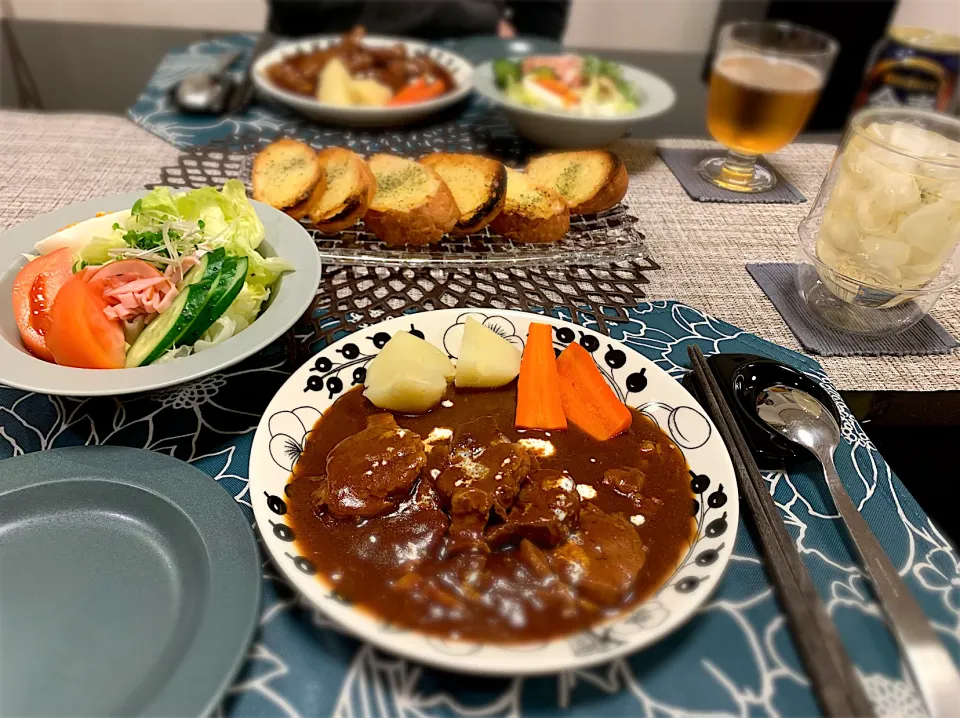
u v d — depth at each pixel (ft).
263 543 2.55
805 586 2.48
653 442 3.06
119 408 3.34
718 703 2.30
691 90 8.53
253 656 2.34
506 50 8.68
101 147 5.72
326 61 7.12
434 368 3.22
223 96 6.43
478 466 2.77
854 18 12.92
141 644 2.27
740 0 14.57
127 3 14.30
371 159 5.20
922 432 3.60
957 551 2.95
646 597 2.39
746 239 5.21
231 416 3.35
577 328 3.53
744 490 2.93
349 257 4.40
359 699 2.25
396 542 2.54
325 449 2.95
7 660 2.20
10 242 3.65
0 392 3.36
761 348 4.02
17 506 2.61
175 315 3.20
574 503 2.63
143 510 2.65
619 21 15.90
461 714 2.23
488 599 2.36
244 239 3.76
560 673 2.33
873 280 3.96
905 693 2.29
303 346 3.79
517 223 4.58
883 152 3.72
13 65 8.04
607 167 4.98
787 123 5.47
